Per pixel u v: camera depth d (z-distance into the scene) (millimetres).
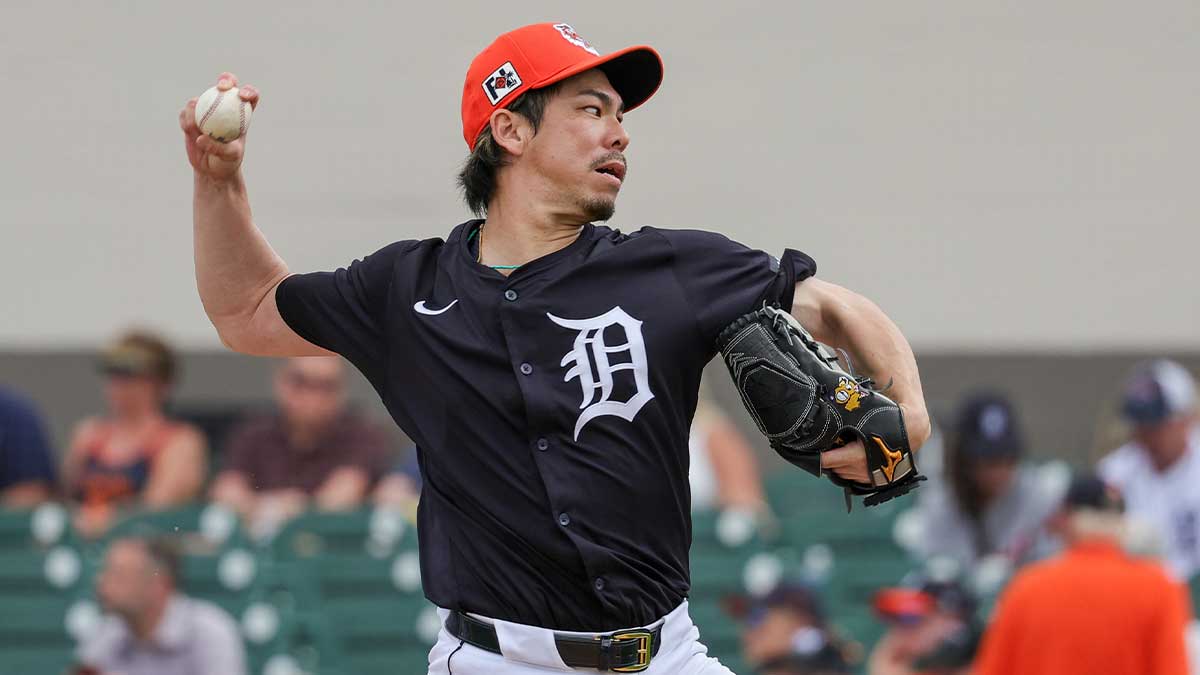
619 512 11219
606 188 11727
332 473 29484
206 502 30344
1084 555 20578
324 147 39906
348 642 26000
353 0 39969
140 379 29422
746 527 27219
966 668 22406
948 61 40375
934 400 39812
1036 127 40312
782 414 11305
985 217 40219
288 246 39781
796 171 40188
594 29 40156
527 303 11336
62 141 40125
